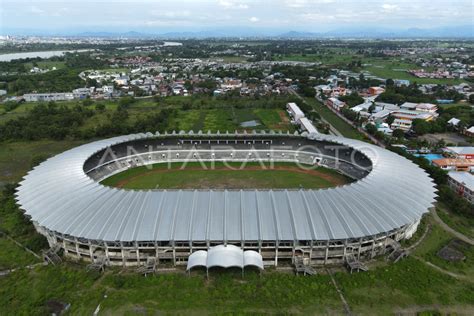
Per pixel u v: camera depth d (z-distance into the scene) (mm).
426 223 77062
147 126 159375
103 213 63125
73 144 143000
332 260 62969
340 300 54156
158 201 65062
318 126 164625
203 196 66562
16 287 57750
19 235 72938
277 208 63750
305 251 61531
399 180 75438
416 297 54688
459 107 184500
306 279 58594
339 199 65938
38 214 66375
